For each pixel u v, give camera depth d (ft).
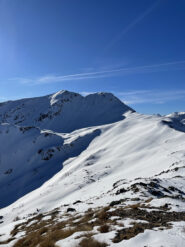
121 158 331.98
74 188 232.12
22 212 201.05
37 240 40.40
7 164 496.23
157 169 214.90
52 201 209.05
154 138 386.32
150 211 49.55
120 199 77.20
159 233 31.45
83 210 75.05
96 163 345.92
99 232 36.94
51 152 501.56
